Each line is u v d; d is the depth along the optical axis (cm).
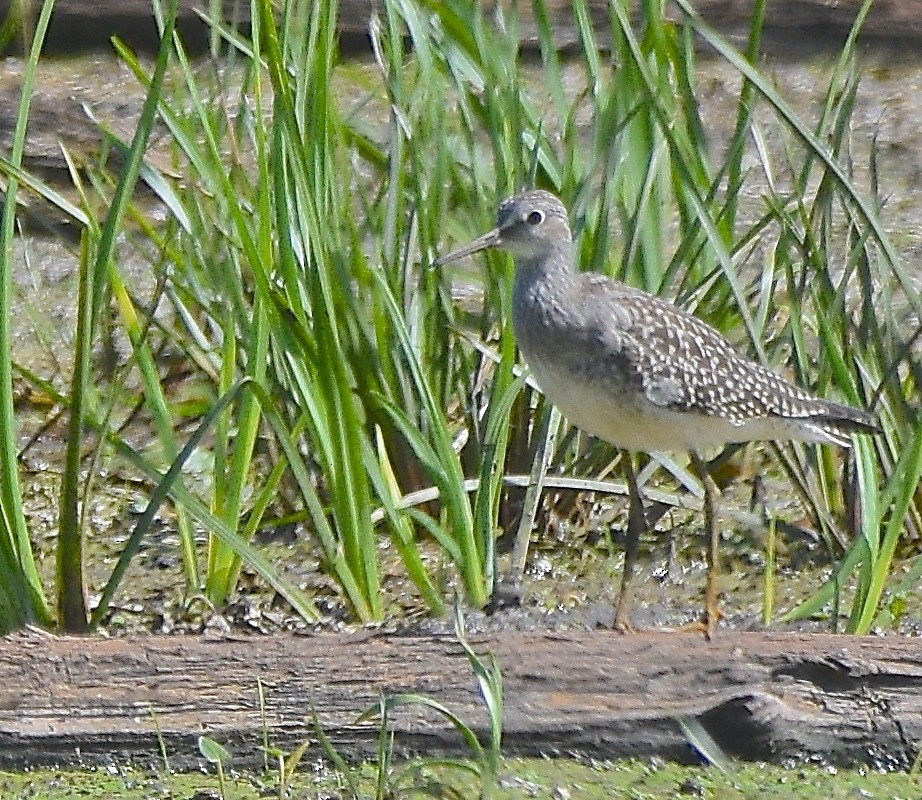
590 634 917
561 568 1201
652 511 1261
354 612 1085
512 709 900
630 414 1042
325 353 1009
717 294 1227
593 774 895
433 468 1070
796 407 1066
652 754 904
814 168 1689
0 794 878
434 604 1085
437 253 1175
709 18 1866
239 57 1672
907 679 902
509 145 1185
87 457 1322
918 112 1798
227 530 1042
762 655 908
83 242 976
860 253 1180
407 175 1218
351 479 1042
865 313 1184
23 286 1532
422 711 902
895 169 1714
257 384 1015
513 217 1059
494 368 1210
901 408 1177
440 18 1227
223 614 1117
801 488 1218
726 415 1049
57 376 1412
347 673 905
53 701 900
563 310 1040
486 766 838
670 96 1182
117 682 905
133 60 1176
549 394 1070
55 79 1778
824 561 1211
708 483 1070
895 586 1145
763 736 896
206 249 1192
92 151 1584
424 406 1070
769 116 1786
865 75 1867
